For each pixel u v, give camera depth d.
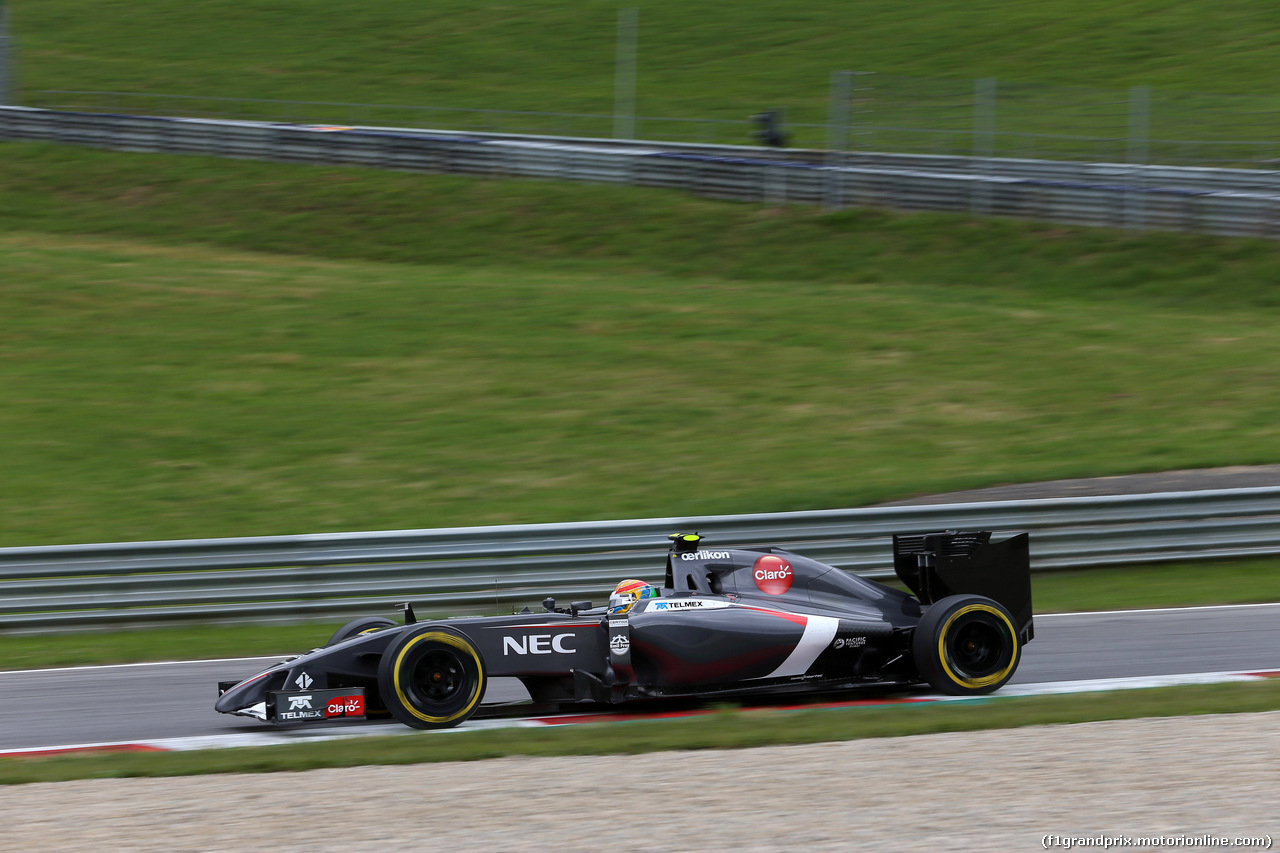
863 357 84.75
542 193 135.62
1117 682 31.81
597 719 29.06
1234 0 198.38
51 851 19.12
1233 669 33.69
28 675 36.91
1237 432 68.44
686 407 74.69
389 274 113.56
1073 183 122.06
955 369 81.94
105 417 71.81
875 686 31.20
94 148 156.75
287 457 65.88
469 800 21.45
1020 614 31.80
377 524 56.00
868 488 60.28
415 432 70.12
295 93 196.00
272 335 90.06
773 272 113.38
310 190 141.12
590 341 88.81
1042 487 59.91
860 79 157.75
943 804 20.83
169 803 21.66
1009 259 110.81
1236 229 108.50
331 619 45.25
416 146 144.38
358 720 29.52
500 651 28.30
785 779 22.47
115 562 43.94
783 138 158.12
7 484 60.88
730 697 31.14
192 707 32.00
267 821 20.42
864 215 122.12
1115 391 76.81
